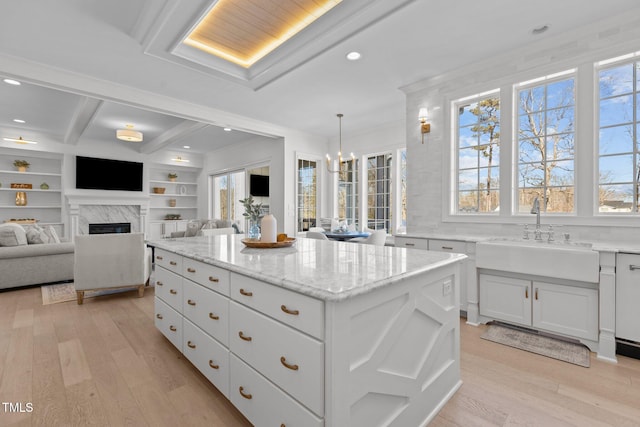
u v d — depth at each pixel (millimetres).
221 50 3160
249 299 1452
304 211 6270
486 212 3328
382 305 1286
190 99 4262
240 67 3412
